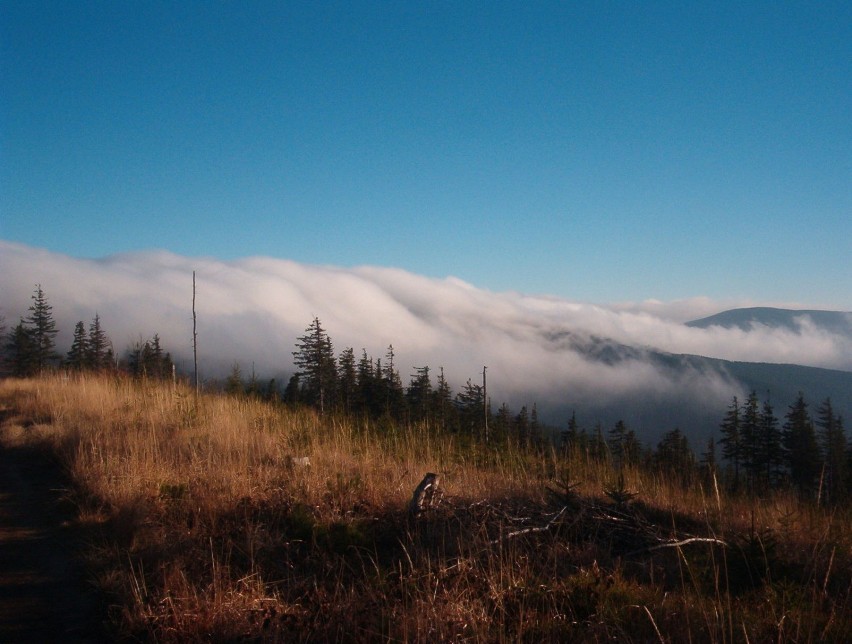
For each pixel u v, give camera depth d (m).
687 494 8.71
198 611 4.57
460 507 6.73
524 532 5.87
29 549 6.09
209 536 6.05
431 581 4.93
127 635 4.43
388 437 10.41
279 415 12.34
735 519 7.59
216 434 10.14
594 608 4.62
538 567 5.48
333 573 5.49
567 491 6.90
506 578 4.99
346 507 7.15
